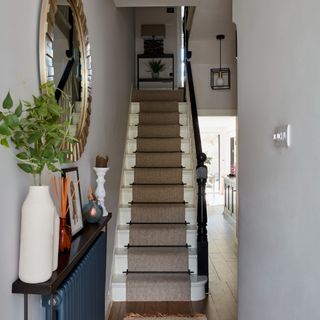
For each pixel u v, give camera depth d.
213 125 8.10
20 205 1.10
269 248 1.55
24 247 1.03
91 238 1.62
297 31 1.21
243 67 2.07
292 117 1.26
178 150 4.58
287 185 1.31
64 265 1.21
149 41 7.06
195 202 3.72
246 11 1.99
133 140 4.57
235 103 5.14
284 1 1.35
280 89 1.40
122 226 3.53
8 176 1.02
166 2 3.38
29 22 1.19
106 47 2.93
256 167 1.78
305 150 1.14
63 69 1.59
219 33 4.63
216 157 11.11
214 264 4.07
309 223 1.10
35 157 1.00
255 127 1.80
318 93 1.04
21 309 1.11
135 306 2.90
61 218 1.40
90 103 2.04
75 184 1.75
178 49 7.18
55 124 1.04
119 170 3.80
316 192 1.05
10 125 0.85
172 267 3.22
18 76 1.10
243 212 2.08
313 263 1.07
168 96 5.57
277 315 1.43
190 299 3.00
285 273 1.33
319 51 1.03
